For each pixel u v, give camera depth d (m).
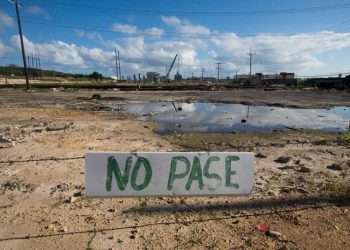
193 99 30.95
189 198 4.98
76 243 3.70
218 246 3.63
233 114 19.19
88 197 3.97
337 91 47.62
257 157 7.77
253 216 4.39
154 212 4.49
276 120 16.61
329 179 6.00
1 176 6.07
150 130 12.57
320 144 9.79
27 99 27.67
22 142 9.14
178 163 4.07
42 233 3.92
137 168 4.01
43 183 5.70
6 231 3.98
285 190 5.33
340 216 4.40
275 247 3.62
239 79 107.94
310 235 3.89
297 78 75.75
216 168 4.17
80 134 10.75
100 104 24.56
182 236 3.85
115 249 3.57
